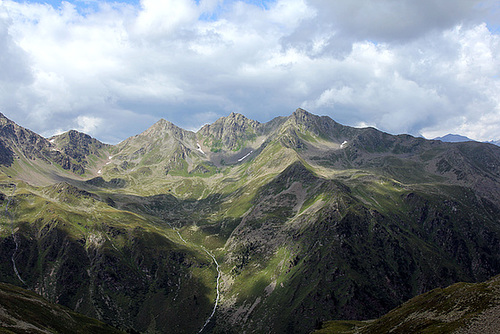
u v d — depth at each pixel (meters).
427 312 131.00
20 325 141.50
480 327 99.19
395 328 135.75
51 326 163.00
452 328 105.81
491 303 109.38
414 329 121.50
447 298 131.75
